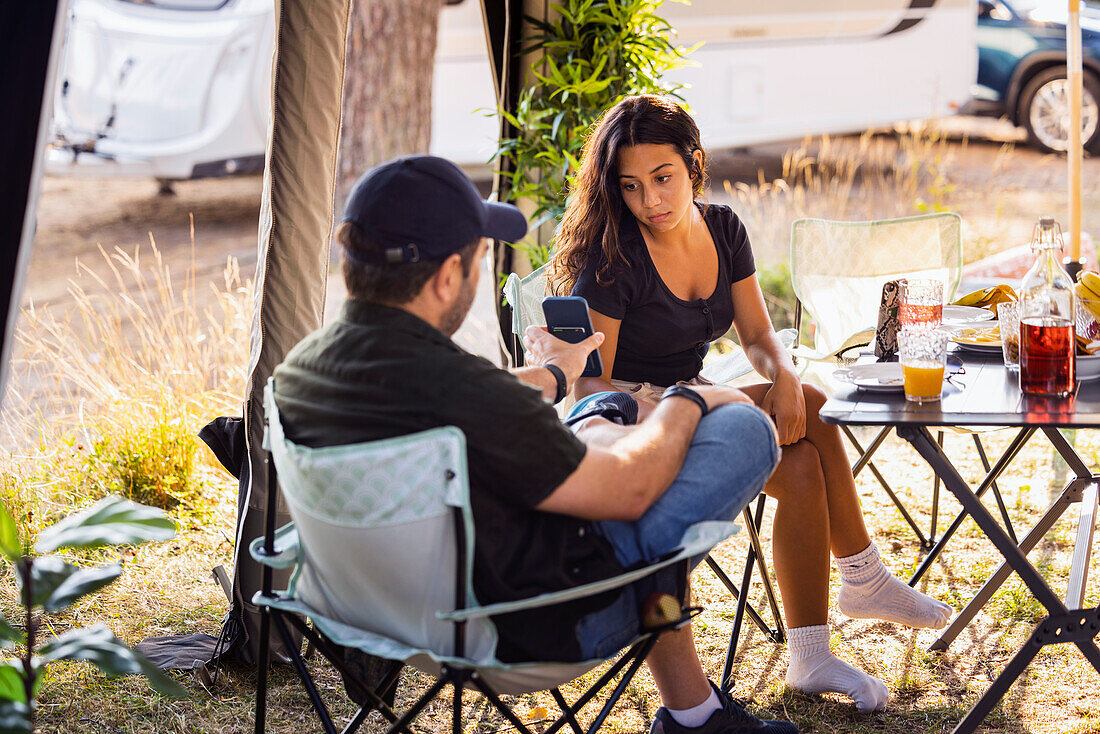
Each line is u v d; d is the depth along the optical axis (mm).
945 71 7621
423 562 1633
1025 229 6879
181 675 2633
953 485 2098
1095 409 1955
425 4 7375
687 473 1854
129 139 7059
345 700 2549
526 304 3066
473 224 1673
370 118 7445
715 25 7359
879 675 2582
